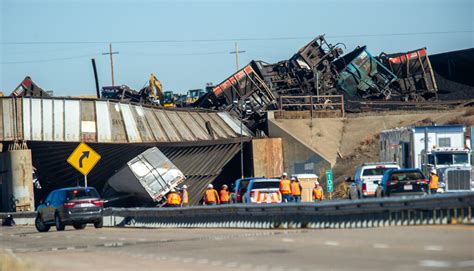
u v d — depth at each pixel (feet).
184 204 642.22
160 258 283.38
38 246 392.88
